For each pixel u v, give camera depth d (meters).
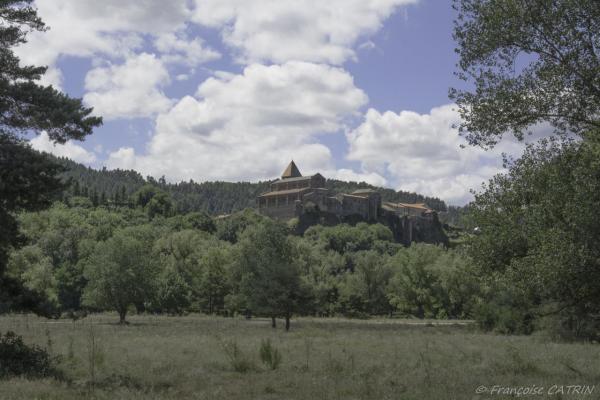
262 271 51.75
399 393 13.98
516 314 46.97
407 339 35.44
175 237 113.81
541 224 16.53
